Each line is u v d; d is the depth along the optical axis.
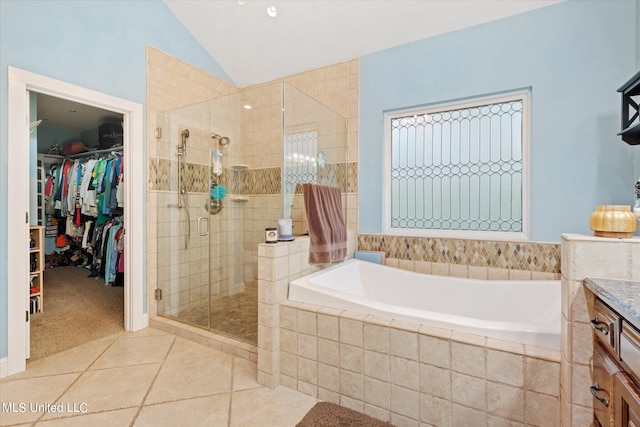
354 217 2.88
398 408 1.44
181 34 2.96
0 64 1.81
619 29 1.93
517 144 2.32
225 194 2.74
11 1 1.85
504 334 1.29
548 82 2.12
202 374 1.90
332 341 1.61
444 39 2.45
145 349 2.23
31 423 1.46
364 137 2.81
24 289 1.93
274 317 1.77
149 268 2.69
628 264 1.02
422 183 2.68
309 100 2.55
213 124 2.79
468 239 2.41
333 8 2.54
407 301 2.35
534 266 2.19
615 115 1.95
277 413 1.54
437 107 2.58
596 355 1.00
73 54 2.15
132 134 2.54
